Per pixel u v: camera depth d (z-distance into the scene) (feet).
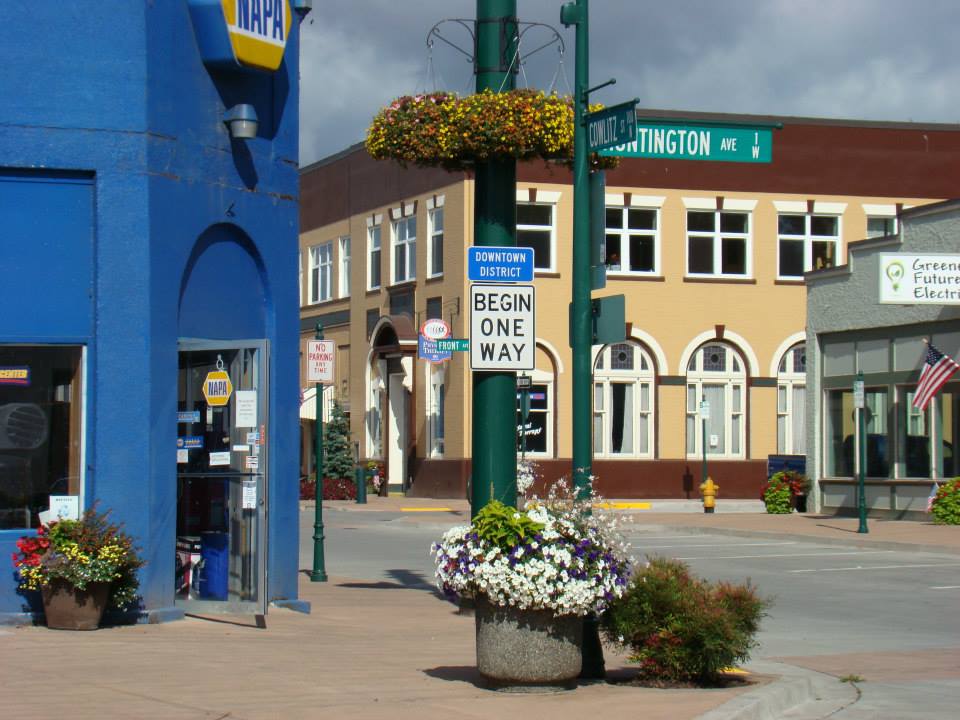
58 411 40.14
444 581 31.32
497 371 46.60
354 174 156.66
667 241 140.26
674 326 140.26
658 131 44.09
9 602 39.40
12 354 39.81
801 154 143.95
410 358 142.61
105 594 39.04
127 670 32.71
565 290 135.54
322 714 28.12
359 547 82.74
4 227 39.58
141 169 40.42
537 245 135.33
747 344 142.10
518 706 29.50
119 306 40.11
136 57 40.50
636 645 33.24
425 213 140.36
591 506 32.42
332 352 61.52
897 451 100.83
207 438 43.11
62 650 35.35
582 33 42.09
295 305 46.60
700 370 141.38
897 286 92.94
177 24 41.91
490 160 47.47
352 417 155.33
